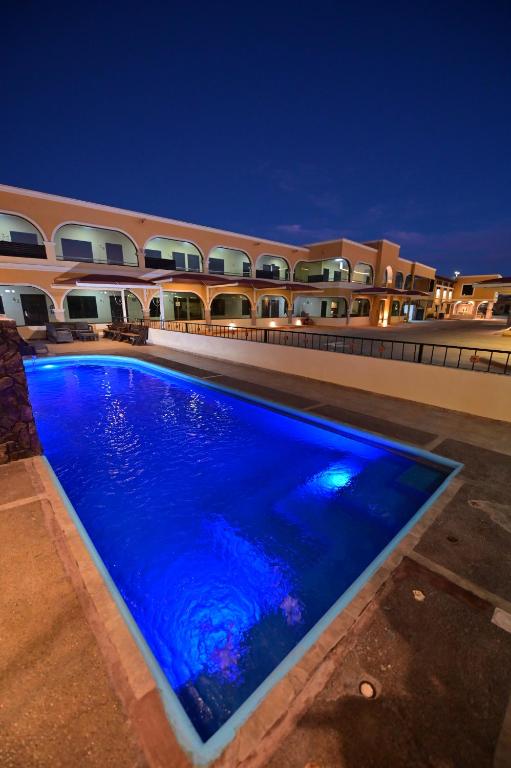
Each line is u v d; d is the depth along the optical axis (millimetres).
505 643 2035
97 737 1553
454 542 2908
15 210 15680
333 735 1567
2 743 1539
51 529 3029
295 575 3254
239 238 24641
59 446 6016
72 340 16703
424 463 4852
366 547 3615
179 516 4129
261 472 5121
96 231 21203
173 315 24906
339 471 5102
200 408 8070
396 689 1768
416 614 2213
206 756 1483
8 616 2164
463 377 6422
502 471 4262
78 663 1874
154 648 2537
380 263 32312
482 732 1599
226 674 2338
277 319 28109
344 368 8500
